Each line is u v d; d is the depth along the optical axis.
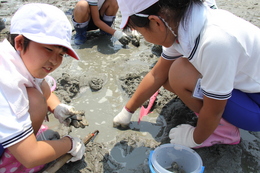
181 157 1.65
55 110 1.85
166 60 1.84
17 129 1.25
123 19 1.41
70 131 1.94
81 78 2.48
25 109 1.31
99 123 2.03
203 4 1.39
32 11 1.28
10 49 1.31
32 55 1.32
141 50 3.11
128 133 1.93
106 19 3.38
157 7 1.27
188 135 1.74
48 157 1.39
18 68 1.34
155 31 1.37
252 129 1.67
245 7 4.32
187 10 1.30
